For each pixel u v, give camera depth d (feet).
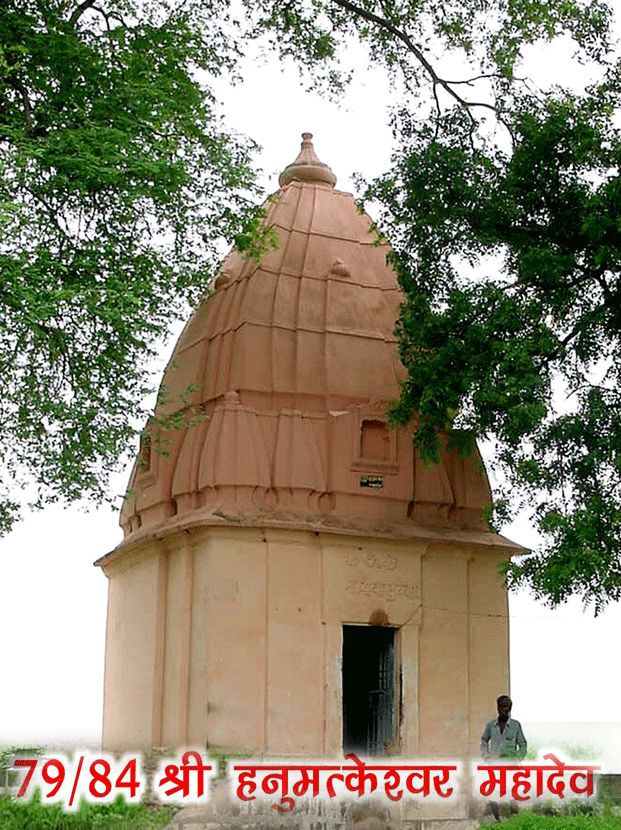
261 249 46.52
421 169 45.14
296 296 51.34
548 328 41.65
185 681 45.93
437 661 48.11
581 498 40.70
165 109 41.47
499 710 41.47
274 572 45.98
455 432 47.03
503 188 43.88
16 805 37.63
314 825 40.81
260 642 45.19
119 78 41.57
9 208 34.06
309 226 53.83
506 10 49.88
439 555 49.26
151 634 48.85
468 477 51.16
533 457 41.57
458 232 44.86
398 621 47.57
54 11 42.37
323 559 46.88
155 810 39.27
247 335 49.49
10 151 37.42
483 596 49.96
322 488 47.88
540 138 42.55
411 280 45.80
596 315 41.14
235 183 42.91
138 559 51.67
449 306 43.86
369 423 49.42
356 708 51.21
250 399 48.75
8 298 36.06
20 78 41.47
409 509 49.55
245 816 40.09
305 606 46.16
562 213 43.01
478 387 41.70
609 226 40.14
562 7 47.62
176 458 50.34
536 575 38.63
